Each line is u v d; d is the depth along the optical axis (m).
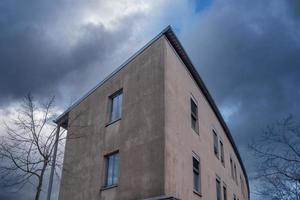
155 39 14.61
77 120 17.88
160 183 11.41
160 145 12.09
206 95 18.56
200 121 16.84
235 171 25.69
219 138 20.83
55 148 11.73
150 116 13.12
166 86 13.27
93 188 14.73
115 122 15.05
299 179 9.30
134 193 12.23
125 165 13.28
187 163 13.73
